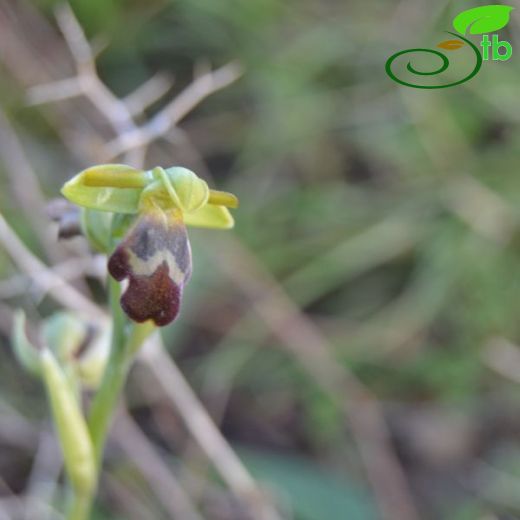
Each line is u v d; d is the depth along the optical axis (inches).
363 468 19.8
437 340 21.3
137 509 19.0
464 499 19.8
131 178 15.4
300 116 22.1
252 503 18.3
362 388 20.1
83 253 18.4
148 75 22.7
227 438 20.5
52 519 18.7
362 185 22.5
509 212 21.3
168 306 15.4
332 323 21.4
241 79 22.5
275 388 20.7
